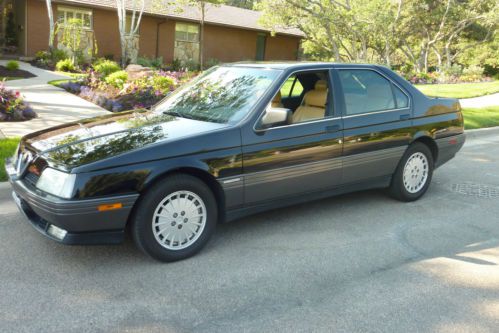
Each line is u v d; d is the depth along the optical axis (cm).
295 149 455
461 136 622
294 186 465
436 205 582
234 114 442
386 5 2634
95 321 313
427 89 2044
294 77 532
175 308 333
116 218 368
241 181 426
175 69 2500
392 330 314
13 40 2438
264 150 435
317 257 424
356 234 480
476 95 1855
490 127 1173
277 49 3266
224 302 343
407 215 542
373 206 568
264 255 425
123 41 2231
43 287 355
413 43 3475
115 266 393
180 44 2798
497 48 3425
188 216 405
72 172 355
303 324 317
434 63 3822
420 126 564
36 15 2241
